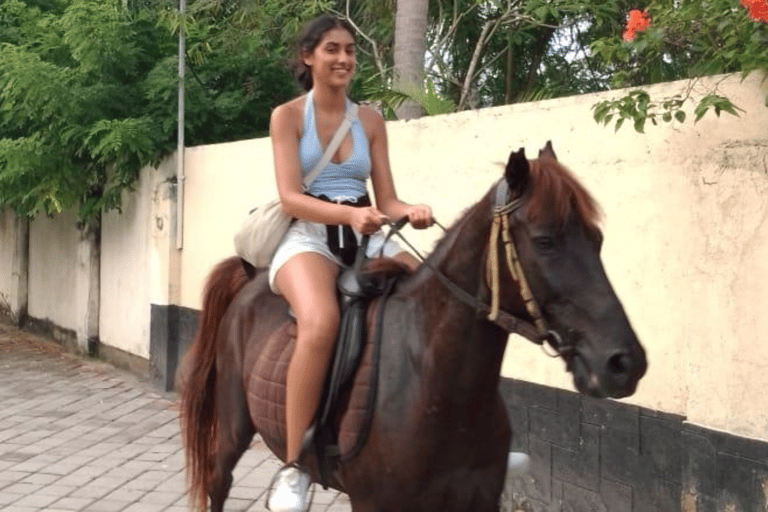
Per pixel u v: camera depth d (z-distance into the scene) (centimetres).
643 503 479
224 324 432
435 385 301
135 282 1041
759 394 419
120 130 918
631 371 253
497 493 321
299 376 331
